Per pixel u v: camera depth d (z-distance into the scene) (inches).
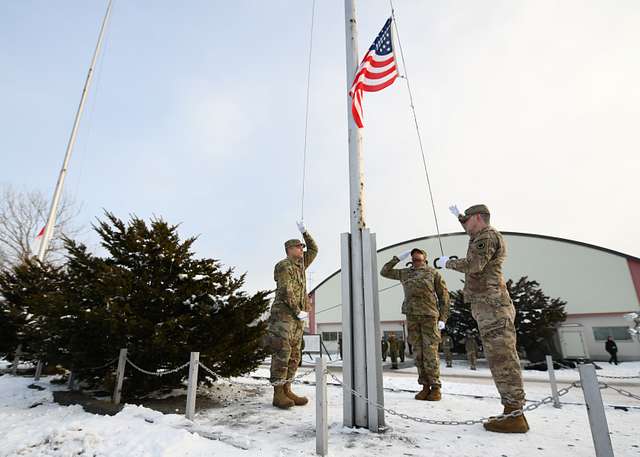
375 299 164.7
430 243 1152.8
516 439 139.6
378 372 159.8
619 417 184.9
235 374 246.8
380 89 238.1
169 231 248.1
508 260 1052.5
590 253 973.8
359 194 181.6
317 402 129.0
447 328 839.7
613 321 912.9
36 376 340.2
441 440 139.6
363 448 130.5
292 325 213.8
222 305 245.6
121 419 179.9
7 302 386.3
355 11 221.1
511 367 151.3
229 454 128.6
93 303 228.4
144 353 211.8
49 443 151.9
